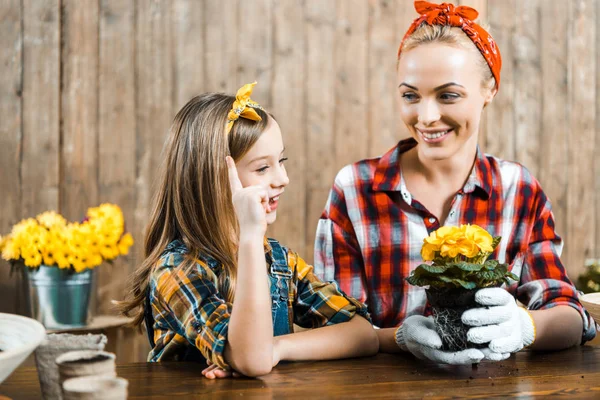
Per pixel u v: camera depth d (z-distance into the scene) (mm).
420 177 1775
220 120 1479
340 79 3154
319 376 1312
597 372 1349
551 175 3400
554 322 1522
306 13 3119
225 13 3062
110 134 3002
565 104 3408
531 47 3359
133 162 3018
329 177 3152
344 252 1797
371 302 1787
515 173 1799
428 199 1770
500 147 3340
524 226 1772
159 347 1455
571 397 1188
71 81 2977
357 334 1474
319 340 1433
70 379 981
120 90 3004
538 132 3381
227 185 1472
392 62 3205
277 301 1549
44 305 2578
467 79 1563
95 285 2711
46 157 2963
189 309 1359
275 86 3102
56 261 2564
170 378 1295
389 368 1377
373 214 1785
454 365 1397
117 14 2994
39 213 2961
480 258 1314
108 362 1034
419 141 1643
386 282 1772
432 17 1607
